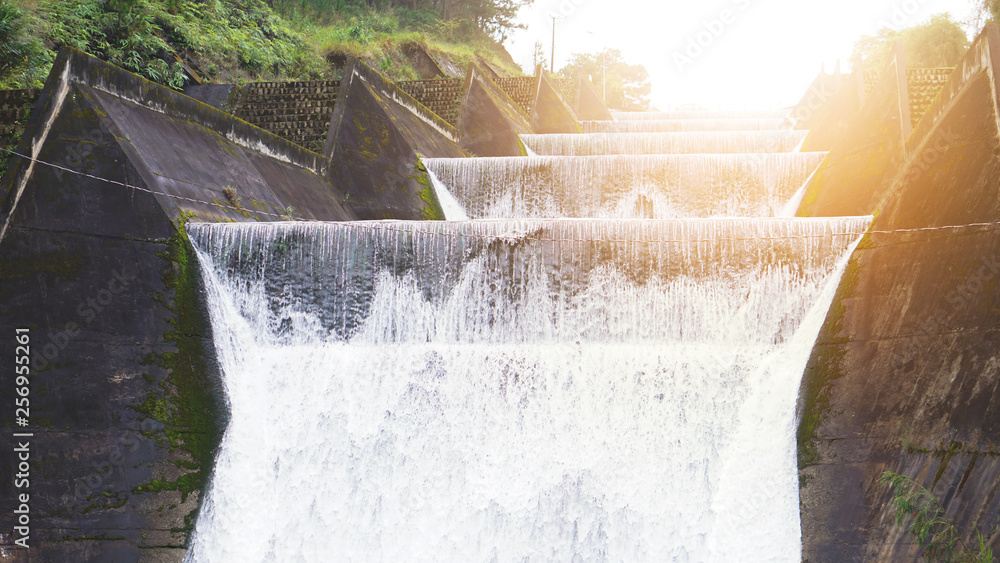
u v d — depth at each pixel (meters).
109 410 9.52
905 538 8.70
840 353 9.54
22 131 11.03
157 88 11.13
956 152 9.53
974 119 9.45
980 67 9.73
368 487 9.93
